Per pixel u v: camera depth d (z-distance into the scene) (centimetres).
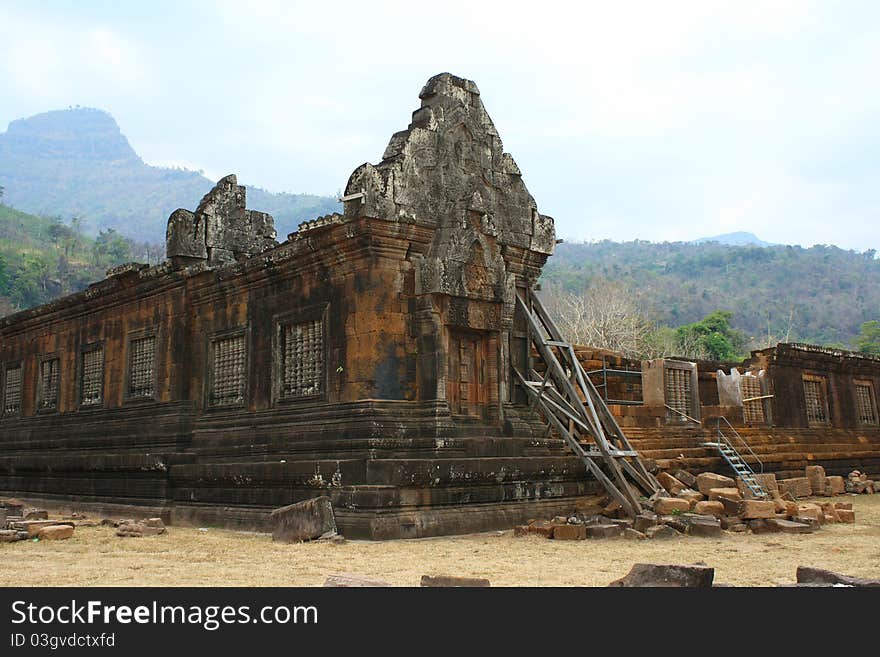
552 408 1827
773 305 15250
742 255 18650
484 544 1351
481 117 1833
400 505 1439
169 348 2089
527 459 1645
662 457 2338
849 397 3341
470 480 1544
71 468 2252
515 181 1886
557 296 8188
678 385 2603
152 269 2138
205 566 1105
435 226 1678
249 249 2183
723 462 2475
